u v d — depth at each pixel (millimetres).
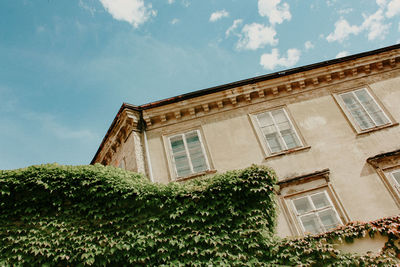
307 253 6977
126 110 11773
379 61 12344
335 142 10531
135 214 7695
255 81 12312
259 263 6855
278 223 8844
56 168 7879
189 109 12039
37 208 7430
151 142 11555
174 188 8070
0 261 6602
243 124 11586
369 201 9016
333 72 12297
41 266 6688
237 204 7664
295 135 11008
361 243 6996
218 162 10648
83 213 7555
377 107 11398
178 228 7488
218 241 7117
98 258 6922
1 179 7406
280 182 9586
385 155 9688
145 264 6973
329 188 9375
